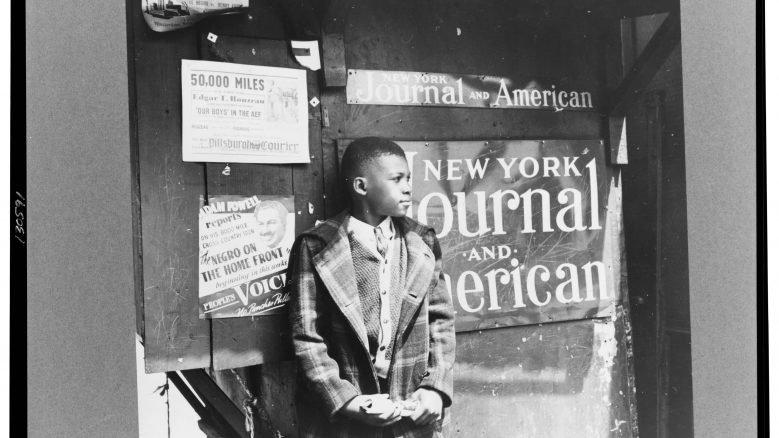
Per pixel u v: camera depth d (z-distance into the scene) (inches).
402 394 71.4
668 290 86.8
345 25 73.4
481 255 78.4
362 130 73.9
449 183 77.1
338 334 70.2
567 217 82.1
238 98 68.9
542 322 81.1
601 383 84.0
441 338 73.7
